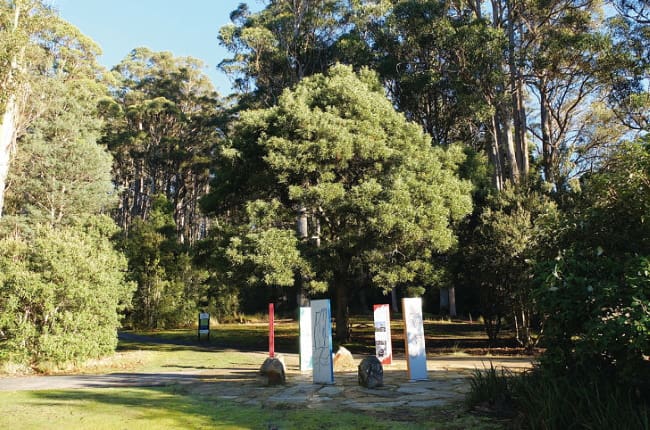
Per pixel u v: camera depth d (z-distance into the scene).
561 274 5.49
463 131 29.45
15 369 11.60
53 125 34.91
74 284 12.62
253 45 30.52
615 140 28.42
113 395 8.24
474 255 15.03
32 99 26.77
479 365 11.05
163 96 55.28
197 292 31.80
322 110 17.91
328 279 17.22
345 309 18.20
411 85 24.94
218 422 6.09
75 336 12.65
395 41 25.88
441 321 27.44
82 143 35.88
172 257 32.22
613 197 6.35
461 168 21.28
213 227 19.17
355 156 16.84
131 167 56.06
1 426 5.88
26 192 34.22
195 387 9.18
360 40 26.95
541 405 5.07
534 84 26.39
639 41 20.98
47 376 11.16
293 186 15.73
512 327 17.72
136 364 13.30
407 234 14.69
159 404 7.38
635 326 4.45
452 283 17.84
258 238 15.48
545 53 21.22
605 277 5.33
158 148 53.06
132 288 15.07
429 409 6.55
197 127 55.19
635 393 5.06
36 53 22.39
